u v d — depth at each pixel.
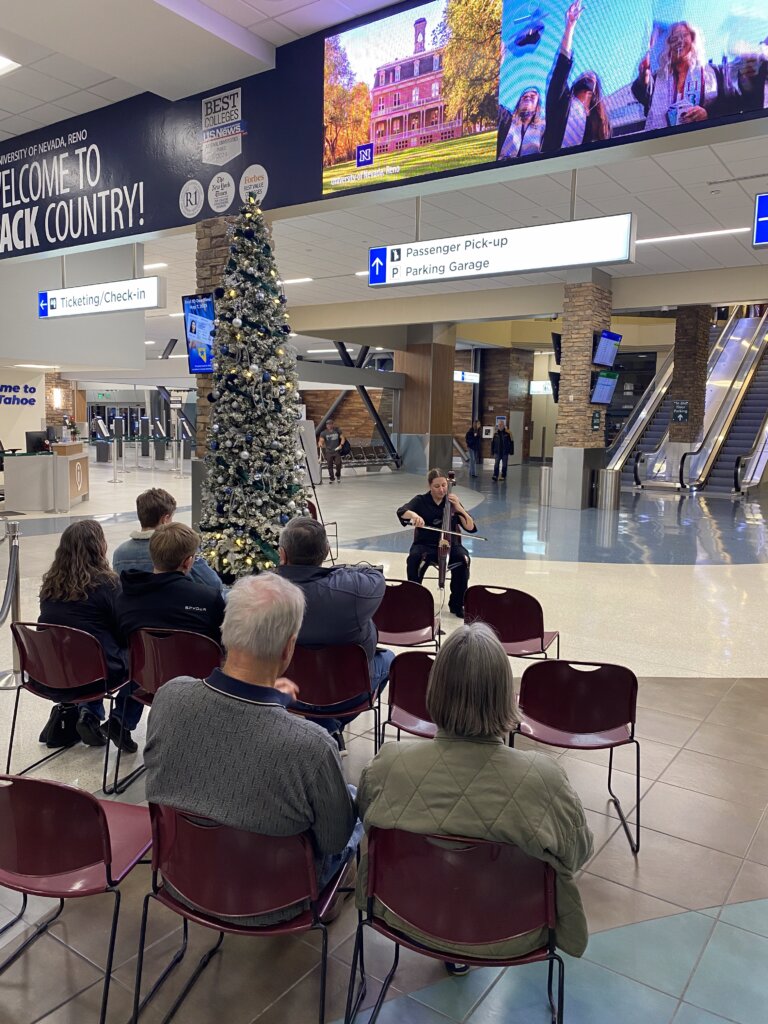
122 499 14.45
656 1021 2.09
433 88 5.41
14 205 8.29
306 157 6.10
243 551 5.68
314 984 2.20
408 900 1.77
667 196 9.71
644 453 19.25
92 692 3.38
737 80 4.29
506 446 20.45
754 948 2.40
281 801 1.72
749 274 13.78
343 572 3.11
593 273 13.69
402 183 5.63
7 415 17.06
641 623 6.21
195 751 1.76
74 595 3.50
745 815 3.23
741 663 5.23
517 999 2.16
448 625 6.04
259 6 5.54
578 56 4.80
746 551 9.68
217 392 5.76
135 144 7.20
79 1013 2.06
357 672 3.10
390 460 21.55
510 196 9.85
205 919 1.84
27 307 14.31
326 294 17.78
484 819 1.62
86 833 1.87
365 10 5.61
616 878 2.76
